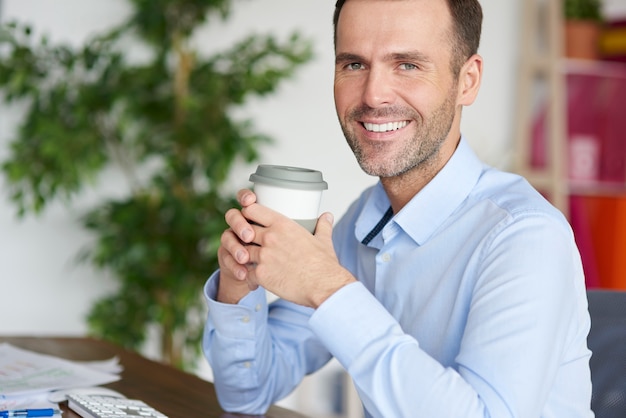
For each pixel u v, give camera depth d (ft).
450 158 3.76
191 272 9.08
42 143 8.68
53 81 9.16
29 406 3.75
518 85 11.54
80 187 9.23
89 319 9.30
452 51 3.59
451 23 3.58
